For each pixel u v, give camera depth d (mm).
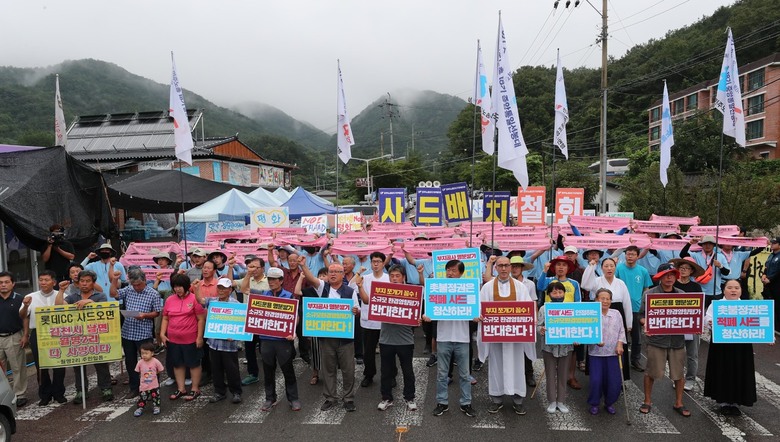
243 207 18578
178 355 7238
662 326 6395
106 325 7098
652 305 6426
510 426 6176
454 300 6457
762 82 36688
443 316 6445
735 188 17641
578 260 9016
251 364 7945
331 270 6883
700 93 38844
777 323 10031
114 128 37312
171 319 7238
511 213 18875
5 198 9773
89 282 7180
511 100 8656
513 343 6469
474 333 9102
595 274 8164
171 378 7957
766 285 10203
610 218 12891
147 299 7449
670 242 9773
